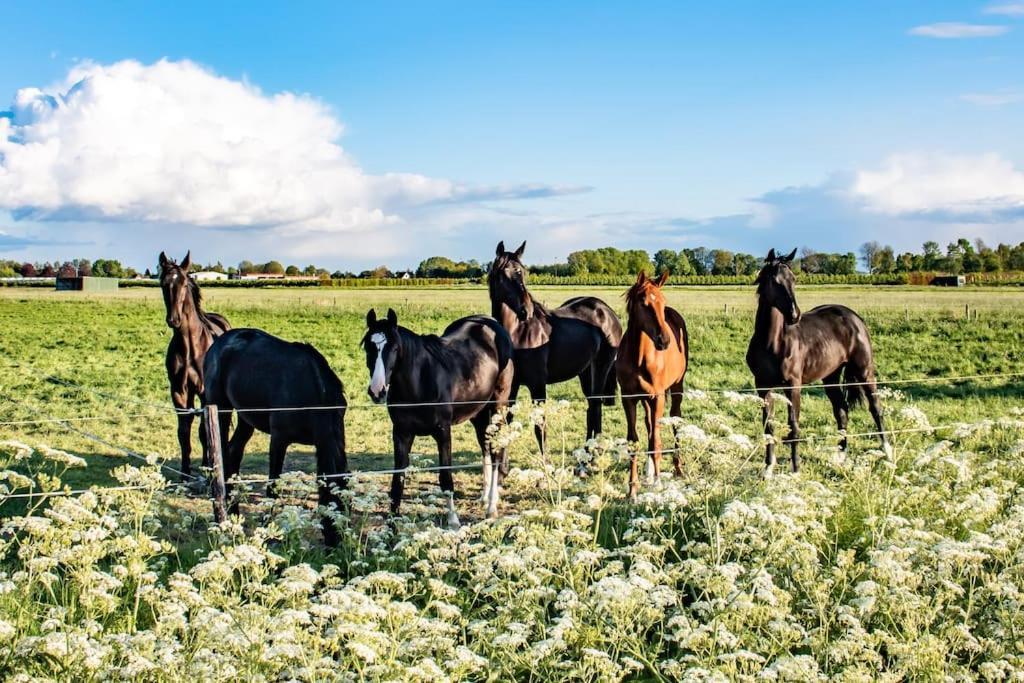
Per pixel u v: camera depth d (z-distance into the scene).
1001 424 8.39
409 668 3.74
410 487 8.97
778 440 7.88
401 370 7.14
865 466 6.81
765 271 9.35
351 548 6.17
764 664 4.46
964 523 5.78
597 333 10.52
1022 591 4.90
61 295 60.16
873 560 4.68
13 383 16.48
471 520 7.74
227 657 3.73
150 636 3.78
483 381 7.90
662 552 5.22
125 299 52.88
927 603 4.58
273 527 5.44
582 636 4.51
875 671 4.27
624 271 100.81
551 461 9.20
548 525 5.68
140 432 11.95
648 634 5.18
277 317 36.91
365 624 3.89
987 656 4.56
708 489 5.96
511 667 4.47
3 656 3.74
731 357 20.28
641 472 9.02
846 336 10.18
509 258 9.32
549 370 9.93
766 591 4.45
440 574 5.06
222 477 6.28
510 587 4.87
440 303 45.34
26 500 7.65
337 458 6.83
